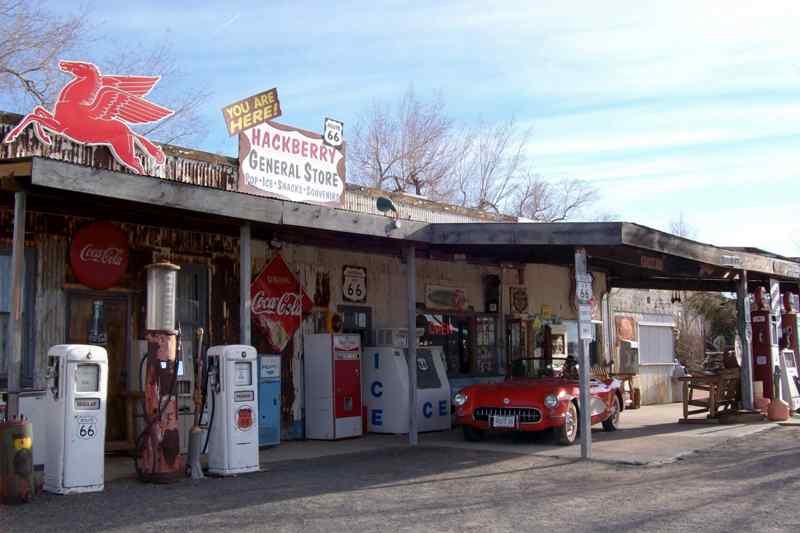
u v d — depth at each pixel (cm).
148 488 944
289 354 1488
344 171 1669
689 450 1264
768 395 1806
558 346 2145
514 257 1717
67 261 1179
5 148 1129
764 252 1953
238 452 1050
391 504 858
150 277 1006
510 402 1329
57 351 914
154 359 990
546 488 954
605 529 735
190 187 1010
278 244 1449
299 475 1051
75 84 1219
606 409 1519
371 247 1555
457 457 1219
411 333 1395
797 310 2228
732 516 785
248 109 1464
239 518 787
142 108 1299
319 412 1473
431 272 1820
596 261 1792
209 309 1362
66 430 898
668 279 2212
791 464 1113
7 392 912
